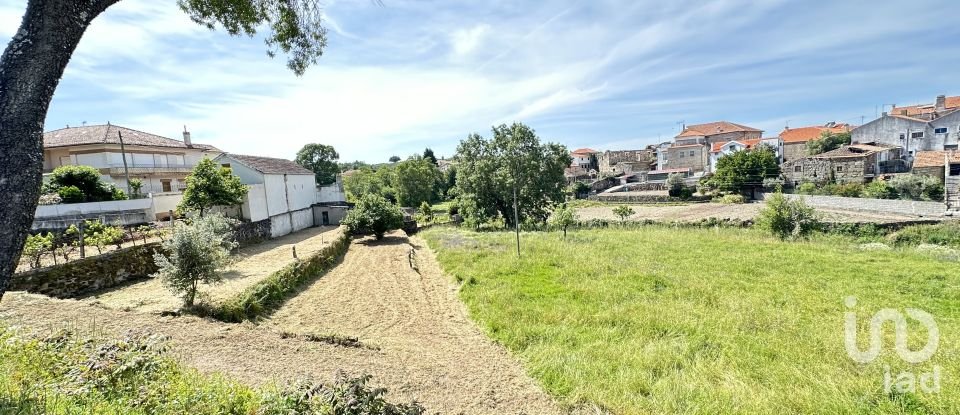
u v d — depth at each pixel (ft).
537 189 110.01
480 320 34.17
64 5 11.12
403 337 30.94
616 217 110.11
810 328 28.81
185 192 72.23
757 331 28.89
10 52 10.67
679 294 37.99
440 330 32.76
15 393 11.18
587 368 23.95
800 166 140.46
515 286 42.88
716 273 45.34
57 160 89.86
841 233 71.36
